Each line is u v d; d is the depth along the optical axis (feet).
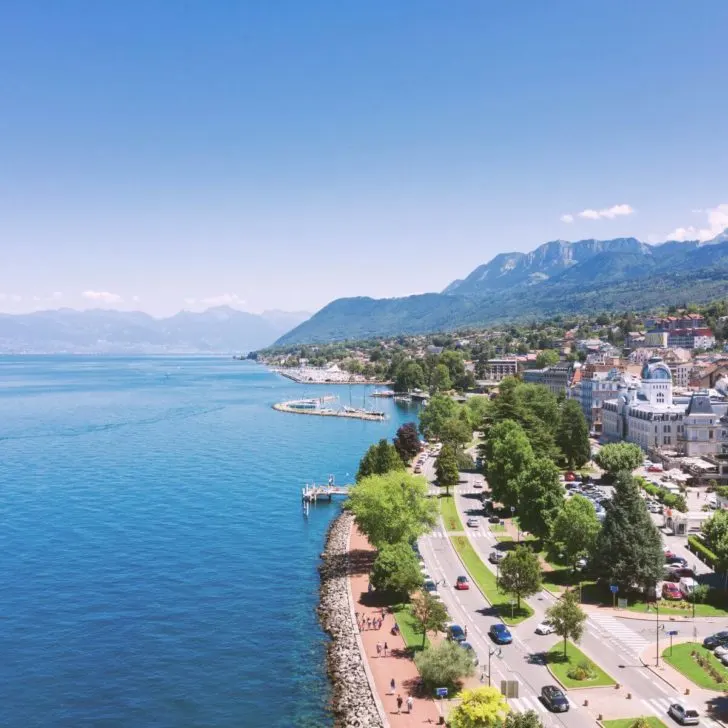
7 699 358.84
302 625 442.09
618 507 449.89
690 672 344.49
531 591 419.54
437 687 342.85
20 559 552.00
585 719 304.30
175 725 337.31
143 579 514.68
